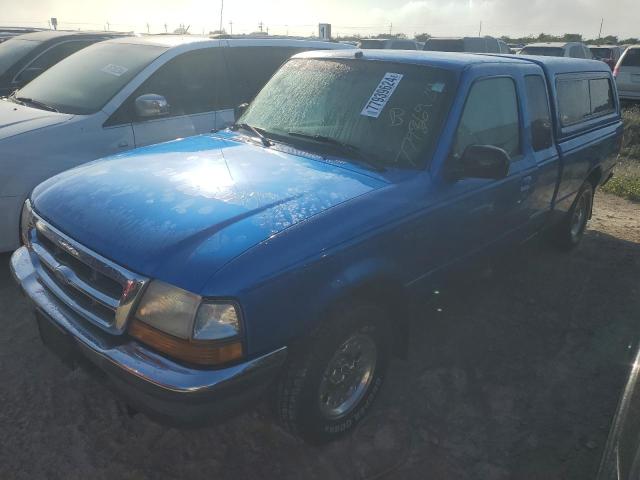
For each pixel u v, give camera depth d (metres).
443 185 3.12
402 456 2.85
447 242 3.25
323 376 2.62
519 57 4.39
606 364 3.71
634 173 8.80
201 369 2.18
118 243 2.39
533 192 4.07
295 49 6.38
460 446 2.94
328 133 3.41
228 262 2.23
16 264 2.98
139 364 2.21
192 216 2.47
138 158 3.25
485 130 3.54
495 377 3.51
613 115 5.73
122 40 5.81
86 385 3.21
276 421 2.74
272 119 3.77
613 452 2.19
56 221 2.71
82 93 5.01
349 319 2.64
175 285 2.20
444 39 18.16
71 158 4.53
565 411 3.24
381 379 3.05
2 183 4.15
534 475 2.77
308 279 2.41
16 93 5.50
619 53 22.31
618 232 6.35
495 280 4.87
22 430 2.86
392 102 3.37
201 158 3.22
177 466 2.71
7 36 12.24
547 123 4.28
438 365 3.60
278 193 2.71
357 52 3.87
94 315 2.42
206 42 5.62
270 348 2.33
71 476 2.61
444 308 4.32
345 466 2.77
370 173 3.03
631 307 4.51
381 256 2.75
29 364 3.37
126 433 2.88
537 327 4.14
